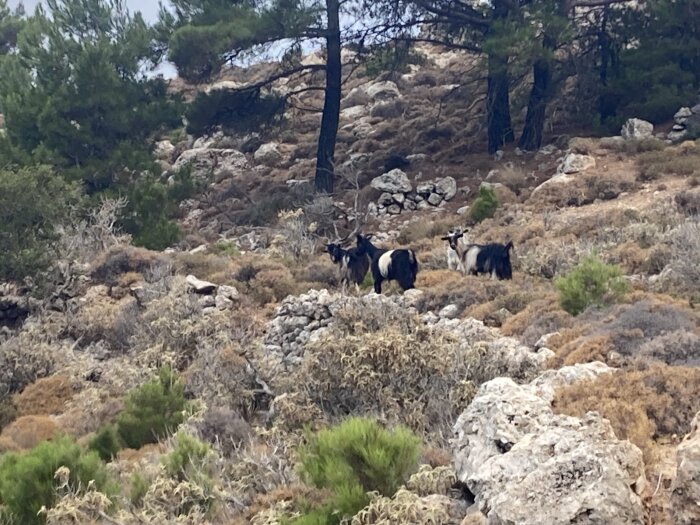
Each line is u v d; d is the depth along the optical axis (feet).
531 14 110.22
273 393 41.57
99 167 102.68
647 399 26.45
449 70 166.71
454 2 123.13
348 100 162.71
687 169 91.71
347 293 59.11
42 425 44.60
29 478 27.50
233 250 87.10
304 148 142.82
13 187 72.59
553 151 114.21
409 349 33.81
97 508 25.58
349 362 33.63
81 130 105.09
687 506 18.48
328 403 33.86
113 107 107.34
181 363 48.98
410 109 149.48
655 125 116.26
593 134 118.42
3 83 113.70
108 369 52.54
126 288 68.90
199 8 114.01
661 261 56.24
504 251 61.77
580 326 41.01
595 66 127.44
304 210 106.42
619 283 45.96
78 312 64.80
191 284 62.85
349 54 182.60
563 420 22.94
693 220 65.10
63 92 106.52
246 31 106.42
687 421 25.77
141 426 37.81
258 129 121.08
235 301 62.90
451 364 34.04
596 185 90.38
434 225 93.56
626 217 75.05
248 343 48.88
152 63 114.11
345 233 102.06
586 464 19.47
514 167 110.73
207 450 29.07
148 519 24.90
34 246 70.79
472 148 124.06
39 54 109.81
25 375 55.21
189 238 101.91
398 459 23.98
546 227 80.33
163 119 110.83
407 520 21.26
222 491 26.68
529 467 20.75
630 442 22.57
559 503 18.89
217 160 144.77
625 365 32.27
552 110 128.36
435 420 31.45
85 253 77.87
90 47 107.65
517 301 51.65
